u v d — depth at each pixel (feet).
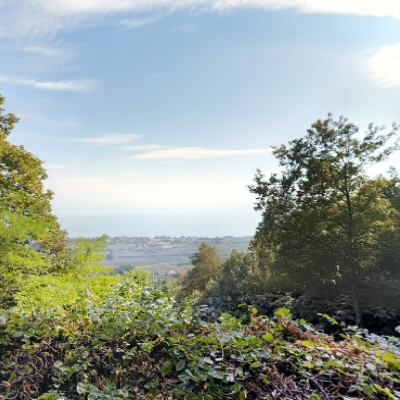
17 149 40.34
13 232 18.28
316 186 32.01
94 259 17.79
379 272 29.89
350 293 28.07
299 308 26.91
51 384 7.16
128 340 7.25
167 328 7.22
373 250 30.01
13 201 30.25
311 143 33.91
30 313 9.22
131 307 8.38
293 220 31.37
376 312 25.77
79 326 7.87
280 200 33.40
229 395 5.49
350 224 30.53
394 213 30.86
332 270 30.30
